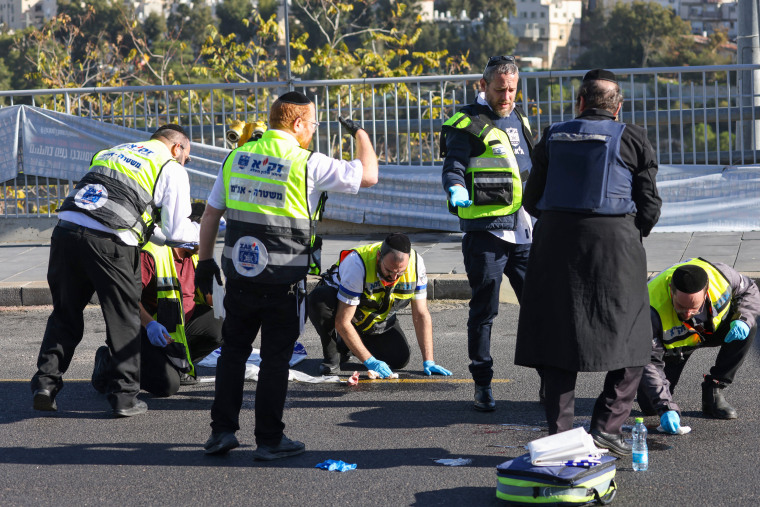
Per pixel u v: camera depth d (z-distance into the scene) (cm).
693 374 1577
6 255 2795
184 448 1281
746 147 2977
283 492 1112
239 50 6209
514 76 1408
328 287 1647
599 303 1111
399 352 1666
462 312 2122
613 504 1054
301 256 1191
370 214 2939
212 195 1224
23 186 3075
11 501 1102
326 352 1659
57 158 3034
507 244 1407
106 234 1380
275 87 3017
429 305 2197
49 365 1427
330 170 1188
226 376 1230
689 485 1104
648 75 2862
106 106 3347
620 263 1116
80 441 1318
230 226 1200
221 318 1587
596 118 1147
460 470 1176
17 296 2314
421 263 1623
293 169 1182
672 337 1314
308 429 1355
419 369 1684
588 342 1109
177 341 1543
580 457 1054
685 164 2769
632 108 2869
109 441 1316
